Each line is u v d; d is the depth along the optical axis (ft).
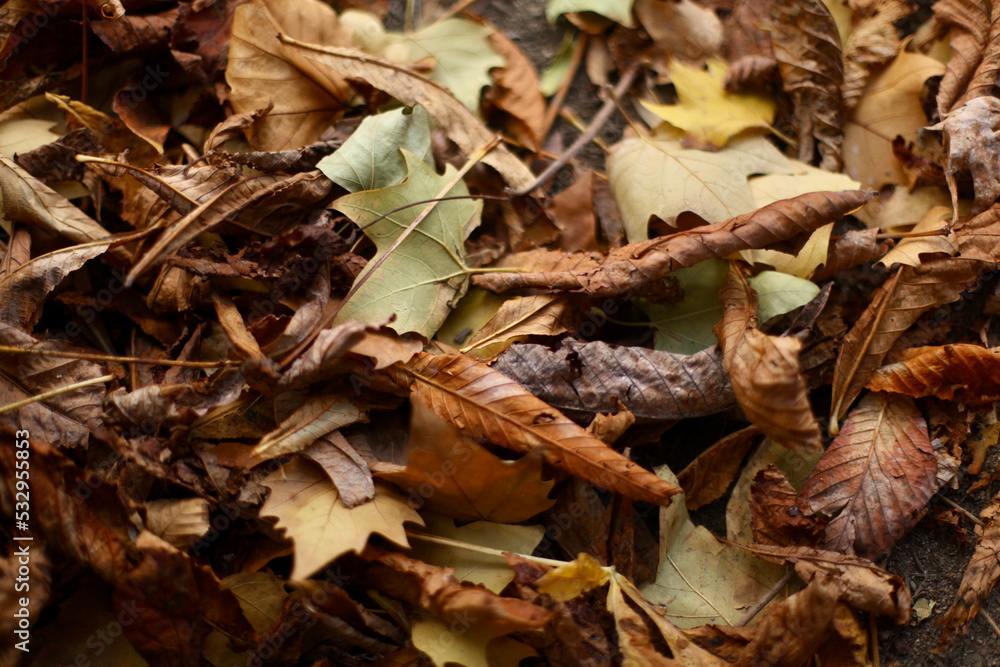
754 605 3.92
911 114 4.15
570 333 3.99
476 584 3.79
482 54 4.21
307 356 3.78
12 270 3.93
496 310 4.01
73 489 3.79
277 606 3.82
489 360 3.91
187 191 3.89
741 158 4.14
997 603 3.94
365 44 4.17
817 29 4.16
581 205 4.13
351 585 3.83
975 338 4.05
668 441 4.05
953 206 4.05
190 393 3.83
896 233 4.08
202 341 3.95
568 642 3.82
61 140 4.00
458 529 3.86
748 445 4.01
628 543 3.92
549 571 3.80
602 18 4.27
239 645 3.81
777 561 3.92
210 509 3.84
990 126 4.05
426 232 3.98
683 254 3.93
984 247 4.01
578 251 4.02
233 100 4.05
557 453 3.82
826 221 3.92
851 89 4.18
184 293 3.94
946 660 3.92
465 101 4.17
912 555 3.99
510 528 3.86
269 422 3.87
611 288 3.94
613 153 4.15
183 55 4.06
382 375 3.87
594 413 3.91
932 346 4.00
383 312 3.91
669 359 3.91
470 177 4.13
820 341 4.03
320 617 3.77
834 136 4.17
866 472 3.94
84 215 3.98
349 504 3.78
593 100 4.27
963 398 3.98
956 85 4.12
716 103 4.18
